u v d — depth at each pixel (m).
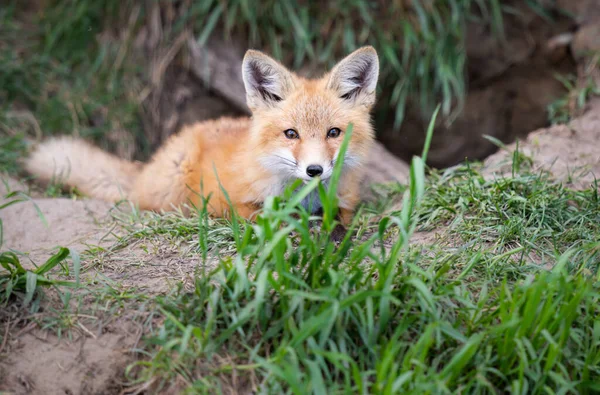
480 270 5.25
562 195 6.43
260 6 10.27
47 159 8.27
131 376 4.33
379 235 4.41
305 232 4.23
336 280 4.12
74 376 4.33
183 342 4.07
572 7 10.49
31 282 4.62
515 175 7.07
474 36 10.95
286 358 4.09
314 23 10.29
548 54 10.64
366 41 10.29
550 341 4.04
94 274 5.29
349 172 6.55
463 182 6.78
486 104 11.20
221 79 10.38
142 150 10.57
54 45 10.77
